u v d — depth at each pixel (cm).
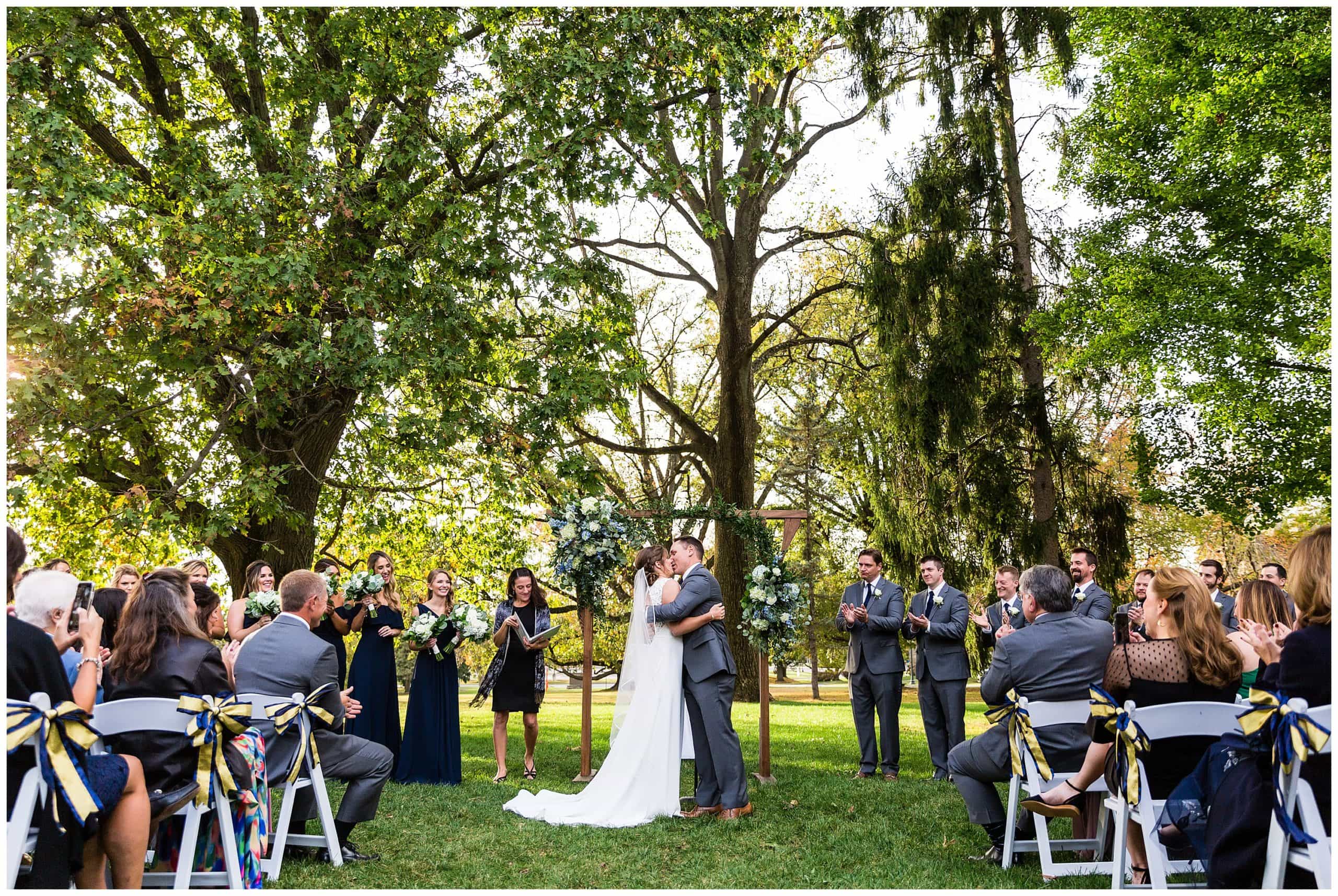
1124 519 1497
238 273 924
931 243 1504
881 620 778
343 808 509
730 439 1816
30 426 928
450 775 747
